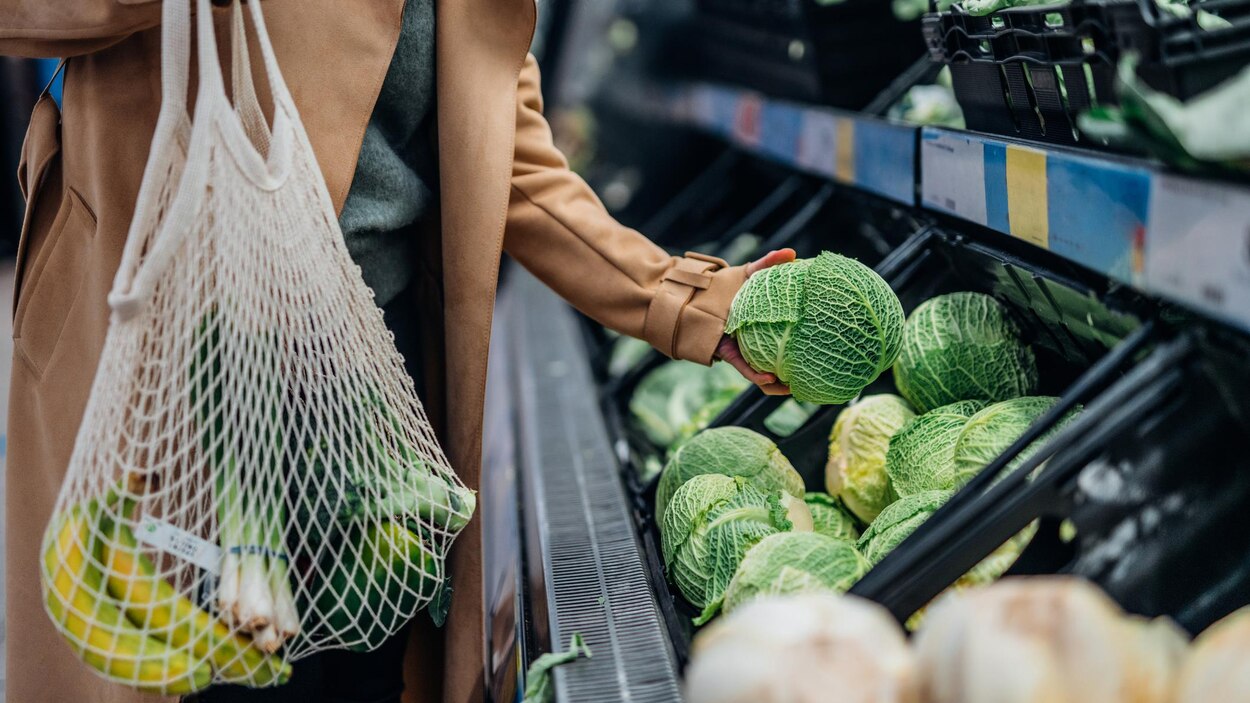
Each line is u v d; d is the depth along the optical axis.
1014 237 1.87
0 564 3.77
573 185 1.97
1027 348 2.14
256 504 1.61
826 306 1.88
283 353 1.53
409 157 1.90
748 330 1.89
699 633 1.80
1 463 4.47
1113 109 1.48
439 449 1.78
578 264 1.94
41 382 1.73
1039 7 1.68
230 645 1.48
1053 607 1.03
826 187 3.35
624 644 1.63
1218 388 1.33
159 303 1.43
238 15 1.52
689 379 3.40
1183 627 1.36
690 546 1.85
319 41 1.69
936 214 2.36
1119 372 1.50
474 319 1.82
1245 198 1.18
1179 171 1.32
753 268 1.96
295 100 1.69
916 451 1.92
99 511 1.42
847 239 3.17
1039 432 1.48
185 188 1.36
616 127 7.31
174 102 1.38
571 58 6.80
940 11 2.15
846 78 3.32
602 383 3.79
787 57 3.66
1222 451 1.35
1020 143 1.82
